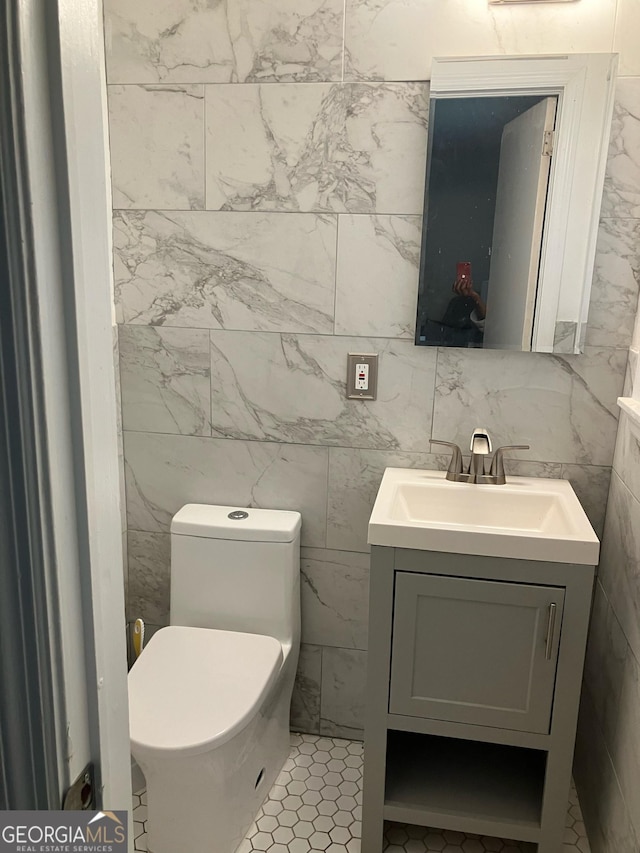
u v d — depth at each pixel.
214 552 2.12
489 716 1.75
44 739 0.61
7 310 0.53
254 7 1.90
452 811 1.83
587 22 1.79
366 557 2.22
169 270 2.12
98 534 0.63
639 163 1.83
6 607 0.59
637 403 1.74
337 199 1.99
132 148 2.04
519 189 1.88
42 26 0.52
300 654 2.33
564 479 2.07
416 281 2.00
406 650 1.74
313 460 2.19
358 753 2.29
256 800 2.01
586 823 1.99
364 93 1.91
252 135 1.98
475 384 2.05
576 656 1.67
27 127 0.51
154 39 1.96
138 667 1.89
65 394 0.58
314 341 2.09
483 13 1.82
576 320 1.93
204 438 2.23
